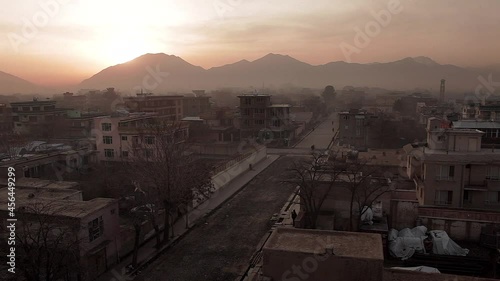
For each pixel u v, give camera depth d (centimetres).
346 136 7725
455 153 3647
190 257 2986
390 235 3011
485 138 4397
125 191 3994
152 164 3444
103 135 5866
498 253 2698
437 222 3159
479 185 3641
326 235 2033
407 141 7562
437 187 3612
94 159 5831
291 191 4794
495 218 3086
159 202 3322
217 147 7131
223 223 3722
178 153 3619
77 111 8881
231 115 9006
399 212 3212
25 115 8294
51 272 2228
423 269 2367
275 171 5947
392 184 3684
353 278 1756
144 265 2858
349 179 3266
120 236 2969
